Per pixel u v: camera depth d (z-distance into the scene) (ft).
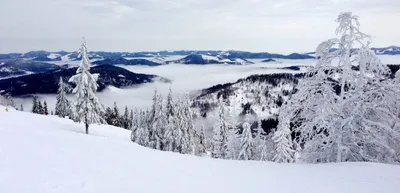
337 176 32.81
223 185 29.45
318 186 29.12
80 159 35.45
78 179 27.07
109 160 36.99
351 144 43.86
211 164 40.01
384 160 44.39
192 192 26.58
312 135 47.32
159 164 37.78
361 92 42.98
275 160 101.96
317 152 46.73
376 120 44.83
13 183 24.13
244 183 30.40
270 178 32.60
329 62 45.37
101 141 54.70
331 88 43.83
